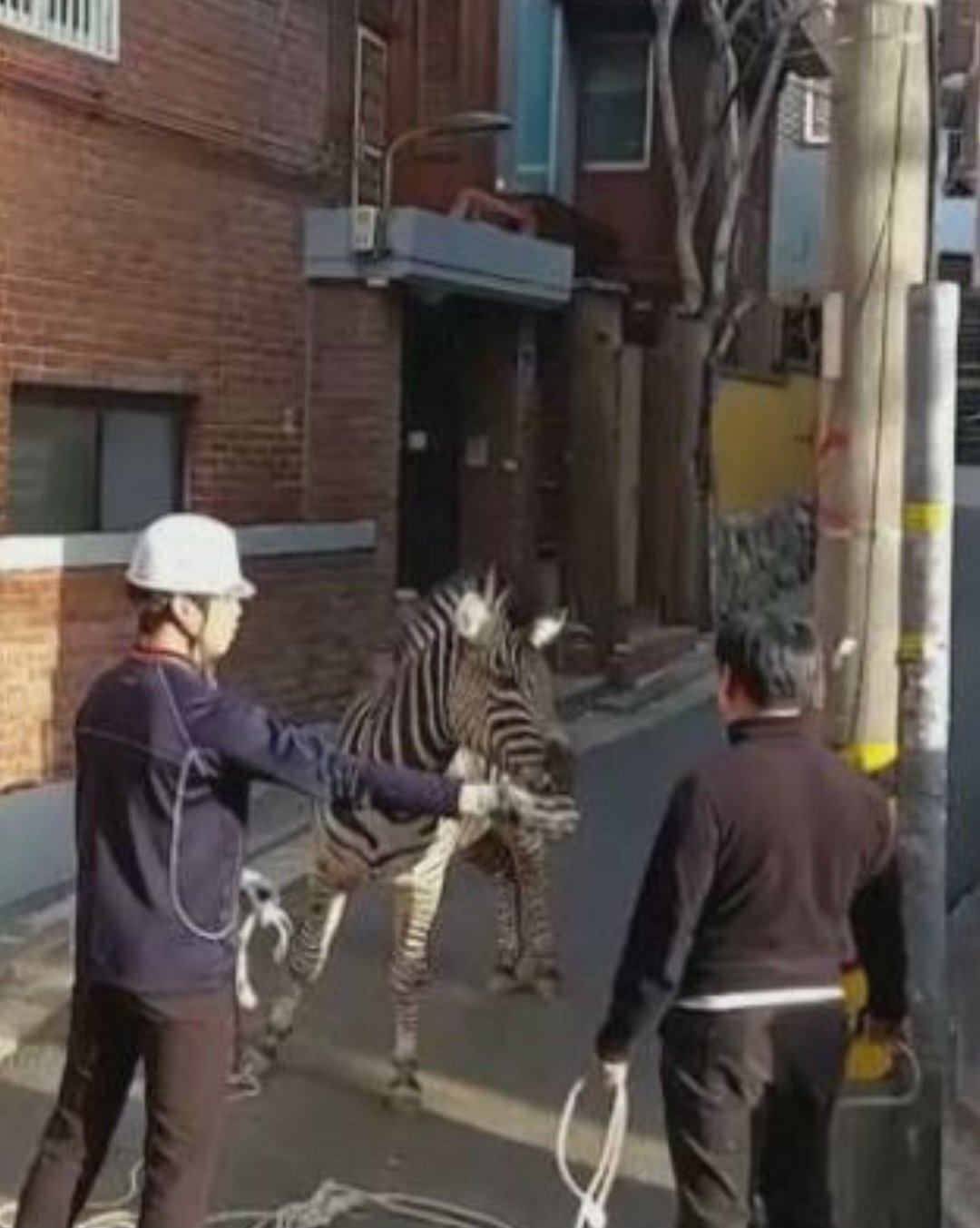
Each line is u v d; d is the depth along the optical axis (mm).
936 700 5285
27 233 11164
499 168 20141
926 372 5246
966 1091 7039
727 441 22922
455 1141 6988
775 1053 4582
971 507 31141
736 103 20844
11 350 11062
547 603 14305
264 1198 6418
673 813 4578
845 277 5371
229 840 5035
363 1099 7367
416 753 7410
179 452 13039
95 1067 5152
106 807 5008
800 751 4629
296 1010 7965
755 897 4559
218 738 4945
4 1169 6609
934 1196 5250
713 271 20266
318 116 14445
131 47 11984
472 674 7348
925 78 5352
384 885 8828
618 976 4613
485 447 17703
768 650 4617
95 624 11656
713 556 20797
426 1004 8500
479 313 17516
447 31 18656
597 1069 7379
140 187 12242
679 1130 4645
